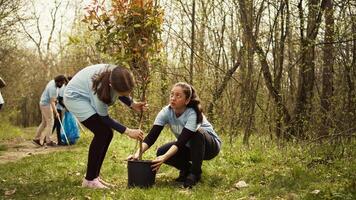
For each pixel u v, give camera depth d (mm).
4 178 6984
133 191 5621
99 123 5996
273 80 10047
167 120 6191
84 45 11117
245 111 9586
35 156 9211
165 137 11266
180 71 12141
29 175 7176
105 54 6879
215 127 10617
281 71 9680
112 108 13164
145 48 6676
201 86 11258
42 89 27234
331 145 7148
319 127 7914
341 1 7590
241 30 10352
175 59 12273
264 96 9883
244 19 9453
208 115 10867
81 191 5832
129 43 6680
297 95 9742
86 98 5992
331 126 7664
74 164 7977
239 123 9836
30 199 5684
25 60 24922
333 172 6418
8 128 19328
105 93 5762
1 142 13414
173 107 5969
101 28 6773
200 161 6047
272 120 9203
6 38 19156
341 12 7605
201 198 5461
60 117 11898
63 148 11219
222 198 5484
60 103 11734
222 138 10305
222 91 10688
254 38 9383
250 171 6754
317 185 5750
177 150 5887
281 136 8820
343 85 7812
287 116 9344
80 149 10289
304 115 9180
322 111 8297
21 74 23703
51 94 11570
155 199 5352
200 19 11266
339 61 8133
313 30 8875
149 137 6176
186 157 6324
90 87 5969
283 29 9547
